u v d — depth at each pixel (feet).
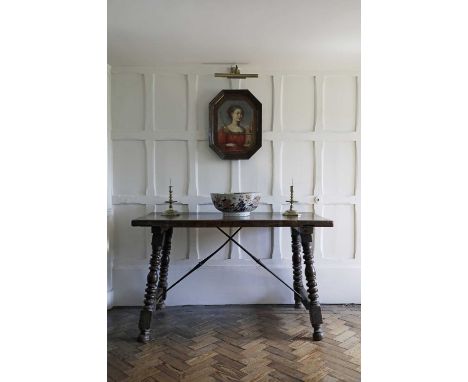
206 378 6.04
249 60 9.20
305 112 9.68
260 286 9.64
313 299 7.56
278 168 9.67
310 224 7.45
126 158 9.64
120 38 7.72
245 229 9.66
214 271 9.62
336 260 9.69
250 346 7.21
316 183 9.68
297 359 6.68
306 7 6.31
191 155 9.61
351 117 9.70
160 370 6.30
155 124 9.60
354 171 9.73
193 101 9.59
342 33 7.48
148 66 9.52
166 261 9.19
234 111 9.48
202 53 8.66
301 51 8.55
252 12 6.53
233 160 9.64
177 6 6.27
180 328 8.12
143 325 7.44
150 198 9.60
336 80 9.66
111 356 6.82
